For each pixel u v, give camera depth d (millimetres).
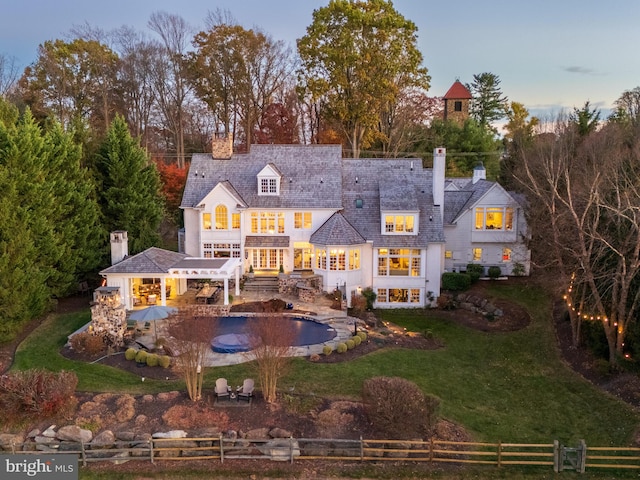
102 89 62156
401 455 18344
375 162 43469
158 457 18078
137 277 33156
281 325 22219
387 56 53531
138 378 23516
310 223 40469
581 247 26500
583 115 46406
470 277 40406
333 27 53812
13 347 27766
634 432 20922
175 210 55031
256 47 63188
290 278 37438
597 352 28250
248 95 64188
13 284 28172
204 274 32656
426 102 73688
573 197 33125
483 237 42969
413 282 38406
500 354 29859
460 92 82562
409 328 33781
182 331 21688
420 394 19547
